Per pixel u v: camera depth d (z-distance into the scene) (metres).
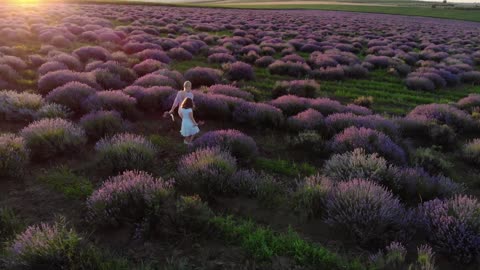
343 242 5.34
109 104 10.21
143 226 5.12
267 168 8.11
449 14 88.75
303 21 55.72
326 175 7.53
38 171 6.93
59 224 4.98
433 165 8.52
